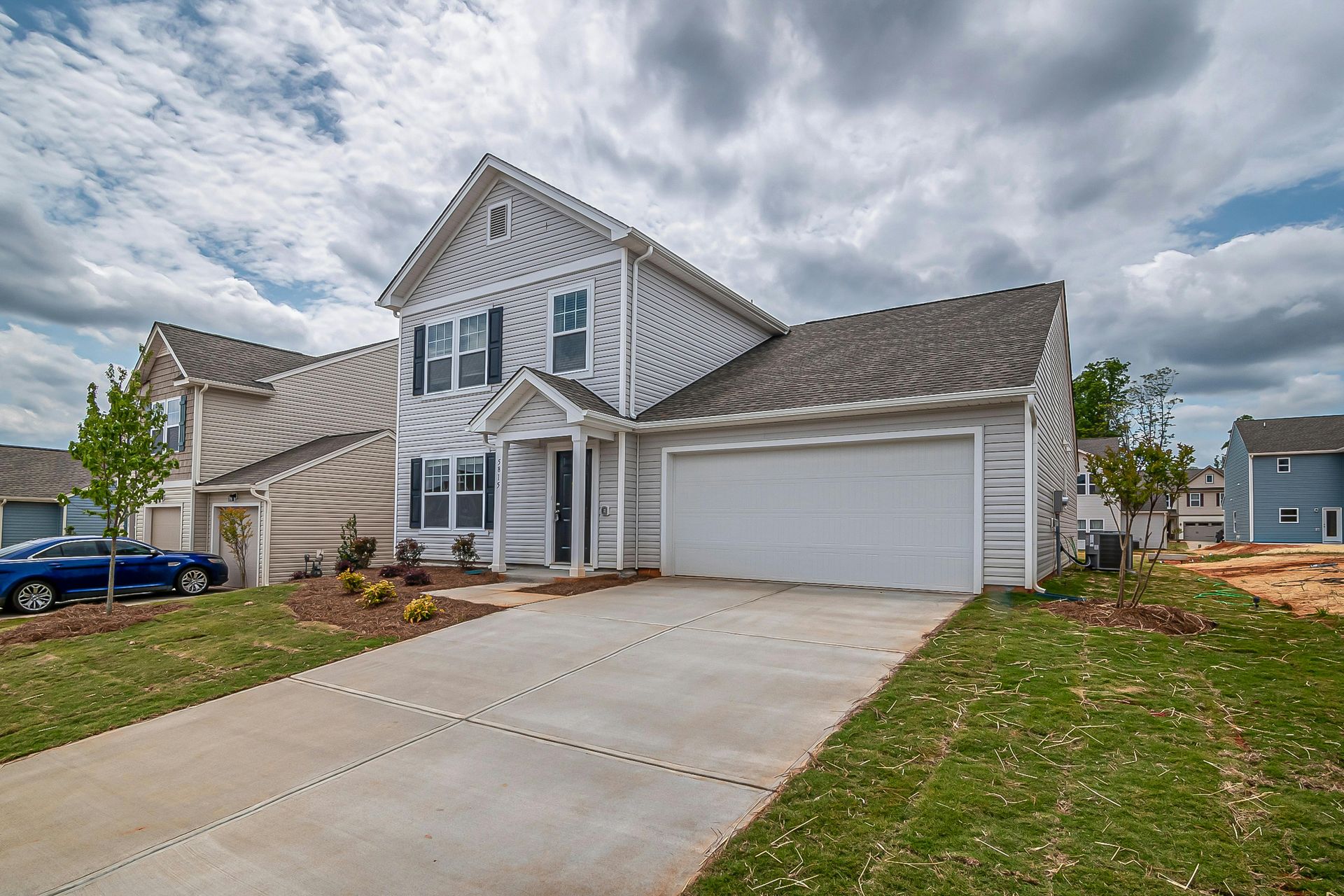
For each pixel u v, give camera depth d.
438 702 5.87
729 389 13.27
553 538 13.66
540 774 4.36
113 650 8.45
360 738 5.18
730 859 3.19
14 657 8.44
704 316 15.21
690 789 4.00
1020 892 2.78
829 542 11.09
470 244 15.47
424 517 15.82
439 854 3.46
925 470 10.34
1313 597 9.62
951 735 4.41
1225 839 3.10
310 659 7.40
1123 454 8.25
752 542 11.81
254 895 3.19
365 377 24.16
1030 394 9.20
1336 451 32.12
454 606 9.59
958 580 9.98
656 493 12.79
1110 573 14.09
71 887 3.37
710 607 9.17
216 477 19.88
